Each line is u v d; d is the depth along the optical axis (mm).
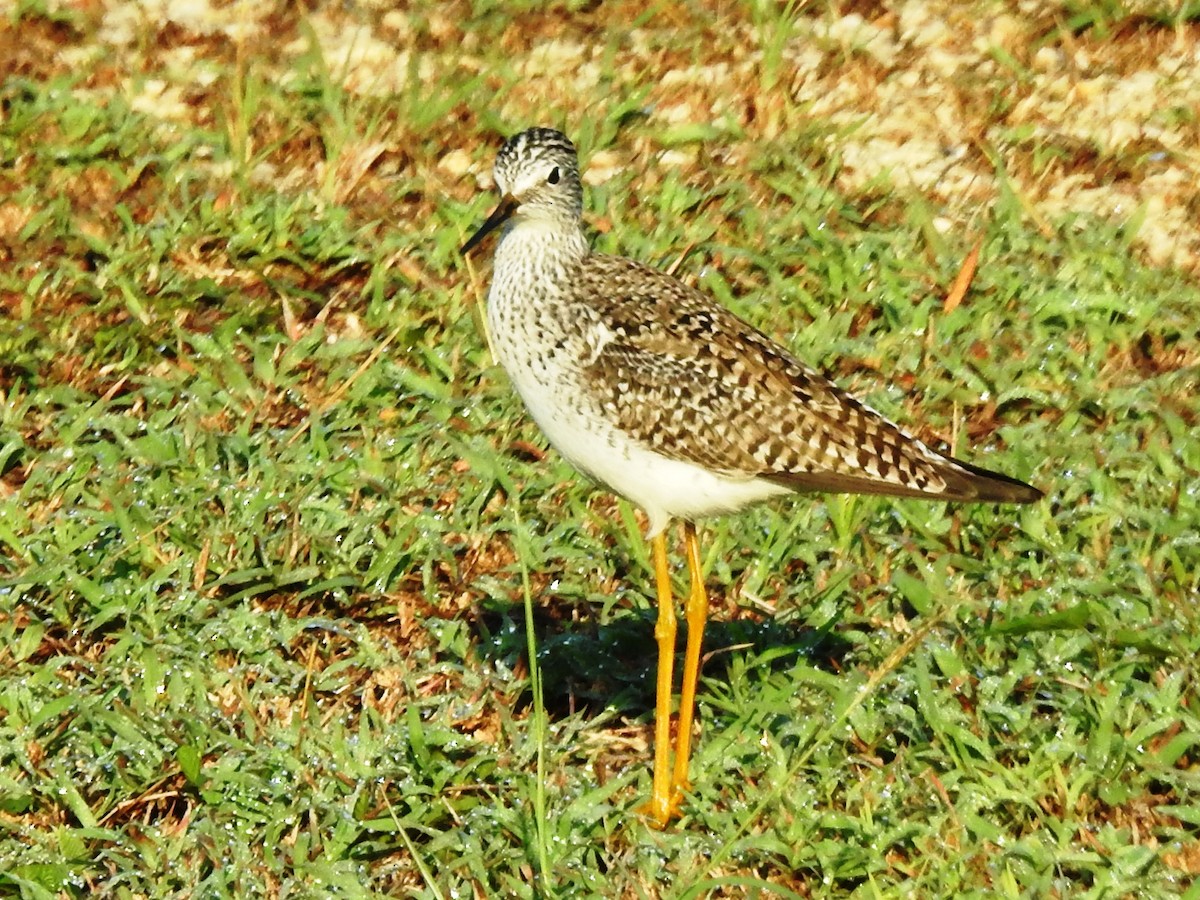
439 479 12938
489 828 10227
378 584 11969
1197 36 17812
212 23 18156
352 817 10180
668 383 10398
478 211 15258
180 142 16109
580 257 10852
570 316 10586
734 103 17016
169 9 18359
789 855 10031
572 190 10805
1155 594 11609
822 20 18219
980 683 11039
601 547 12391
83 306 14273
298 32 18000
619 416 10469
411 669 11461
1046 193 15969
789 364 10648
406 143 16234
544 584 12258
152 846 10062
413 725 10523
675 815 10523
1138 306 14336
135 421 13102
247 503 12297
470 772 10555
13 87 16781
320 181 15914
